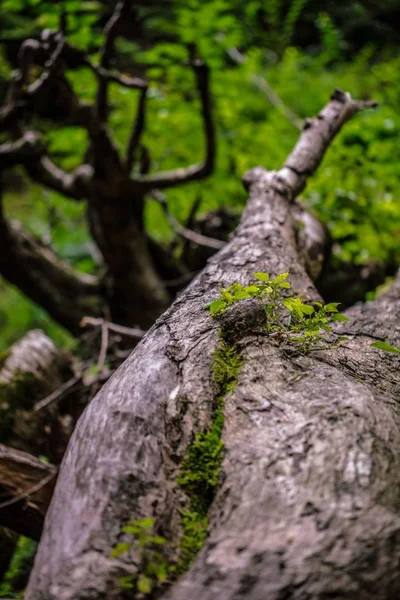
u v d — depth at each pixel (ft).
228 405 5.60
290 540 4.31
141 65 26.55
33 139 16.51
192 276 18.31
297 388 5.69
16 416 11.98
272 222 10.19
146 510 4.79
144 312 18.02
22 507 8.86
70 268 20.04
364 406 5.38
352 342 7.48
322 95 24.57
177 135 21.02
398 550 4.24
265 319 6.53
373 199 17.11
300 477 4.73
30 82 16.79
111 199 16.88
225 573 4.22
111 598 4.24
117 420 5.41
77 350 17.75
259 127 21.17
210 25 19.17
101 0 26.08
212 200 20.31
